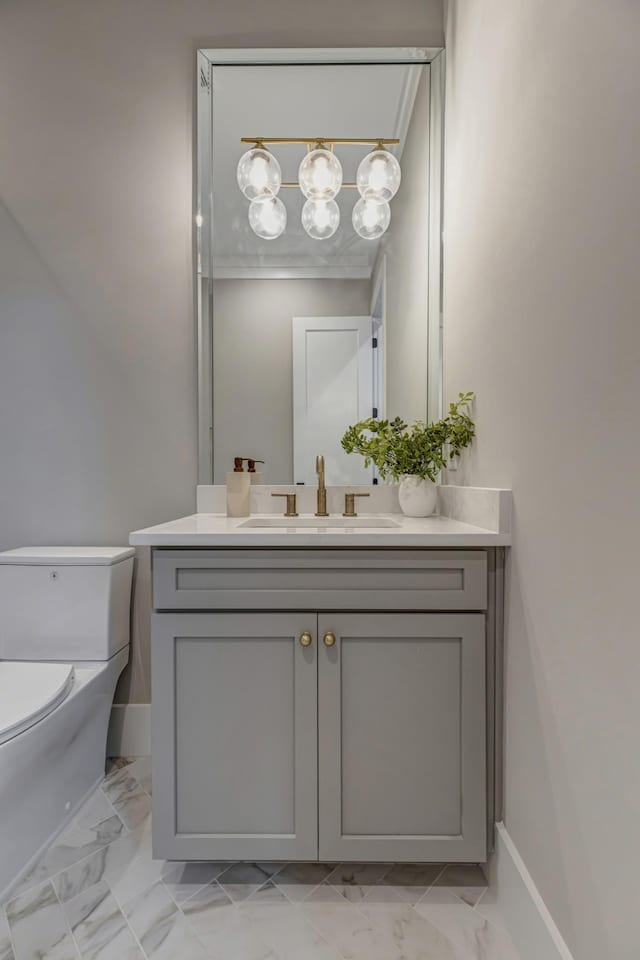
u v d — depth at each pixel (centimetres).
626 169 66
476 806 108
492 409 118
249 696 109
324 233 169
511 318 106
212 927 104
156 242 168
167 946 100
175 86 167
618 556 69
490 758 110
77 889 113
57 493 170
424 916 107
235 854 109
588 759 76
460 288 146
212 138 166
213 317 168
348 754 109
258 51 165
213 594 109
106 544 170
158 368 169
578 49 78
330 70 166
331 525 145
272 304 169
